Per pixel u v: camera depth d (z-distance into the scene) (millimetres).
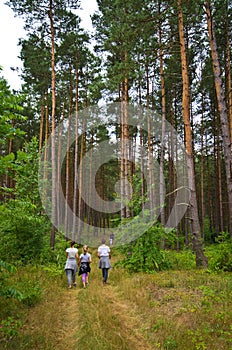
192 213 11594
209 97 24125
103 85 19516
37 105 24188
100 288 9906
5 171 5113
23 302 7195
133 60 15992
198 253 11367
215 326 5590
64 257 13227
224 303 6500
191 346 5082
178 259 13070
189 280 8820
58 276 11250
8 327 5574
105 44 16875
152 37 17062
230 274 9633
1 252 11922
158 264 11922
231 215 10883
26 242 12422
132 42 15047
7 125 5168
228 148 10961
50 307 7191
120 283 10086
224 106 11172
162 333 5641
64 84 24297
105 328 5973
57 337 5770
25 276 9570
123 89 19984
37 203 13992
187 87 12531
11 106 5238
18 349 4883
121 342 5379
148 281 9266
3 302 6871
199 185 34969
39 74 21312
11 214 6270
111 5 18609
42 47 18922
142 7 14234
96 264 16734
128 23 14219
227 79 19828
